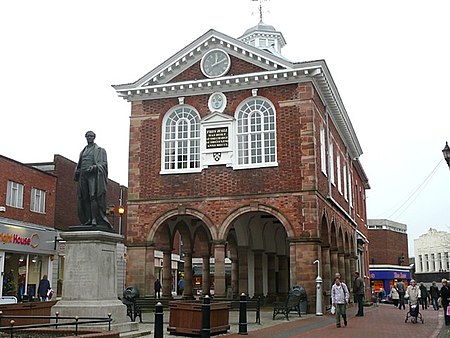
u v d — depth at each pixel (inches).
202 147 1119.0
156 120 1160.8
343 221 1407.5
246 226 1328.7
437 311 1294.3
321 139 1154.7
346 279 1461.6
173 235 1295.5
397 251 2871.6
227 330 679.7
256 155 1092.5
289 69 1072.8
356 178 1844.2
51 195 1437.0
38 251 1344.7
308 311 991.6
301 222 1029.8
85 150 633.6
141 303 834.2
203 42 1134.4
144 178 1144.2
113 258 621.9
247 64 1120.8
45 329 548.7
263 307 1227.9
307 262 1010.7
